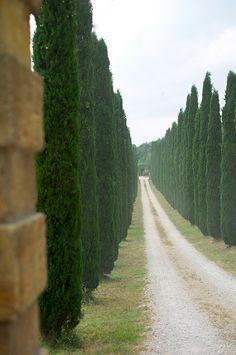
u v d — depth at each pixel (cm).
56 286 1098
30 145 212
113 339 1212
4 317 191
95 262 1762
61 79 1107
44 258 234
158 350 1153
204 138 4188
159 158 10681
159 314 1546
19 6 215
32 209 227
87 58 1648
